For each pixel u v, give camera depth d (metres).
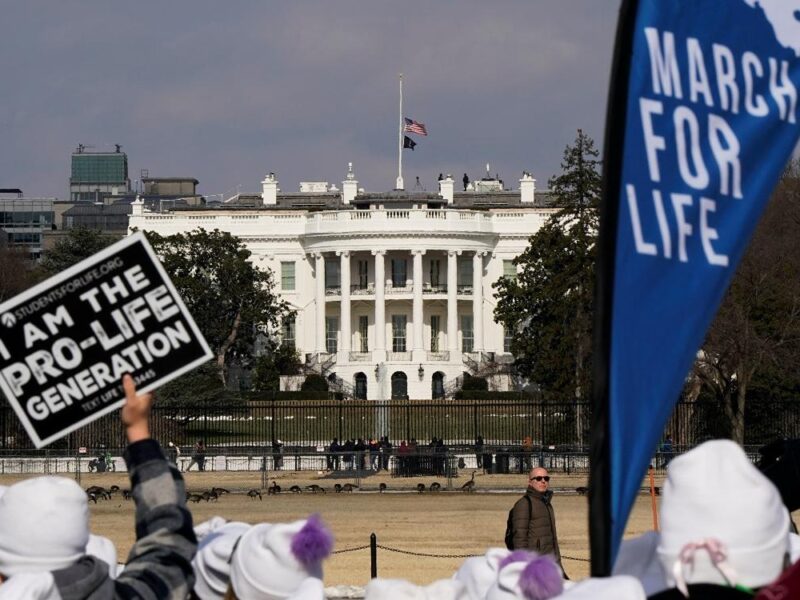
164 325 12.35
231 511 80.62
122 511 79.38
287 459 119.31
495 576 15.17
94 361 12.37
